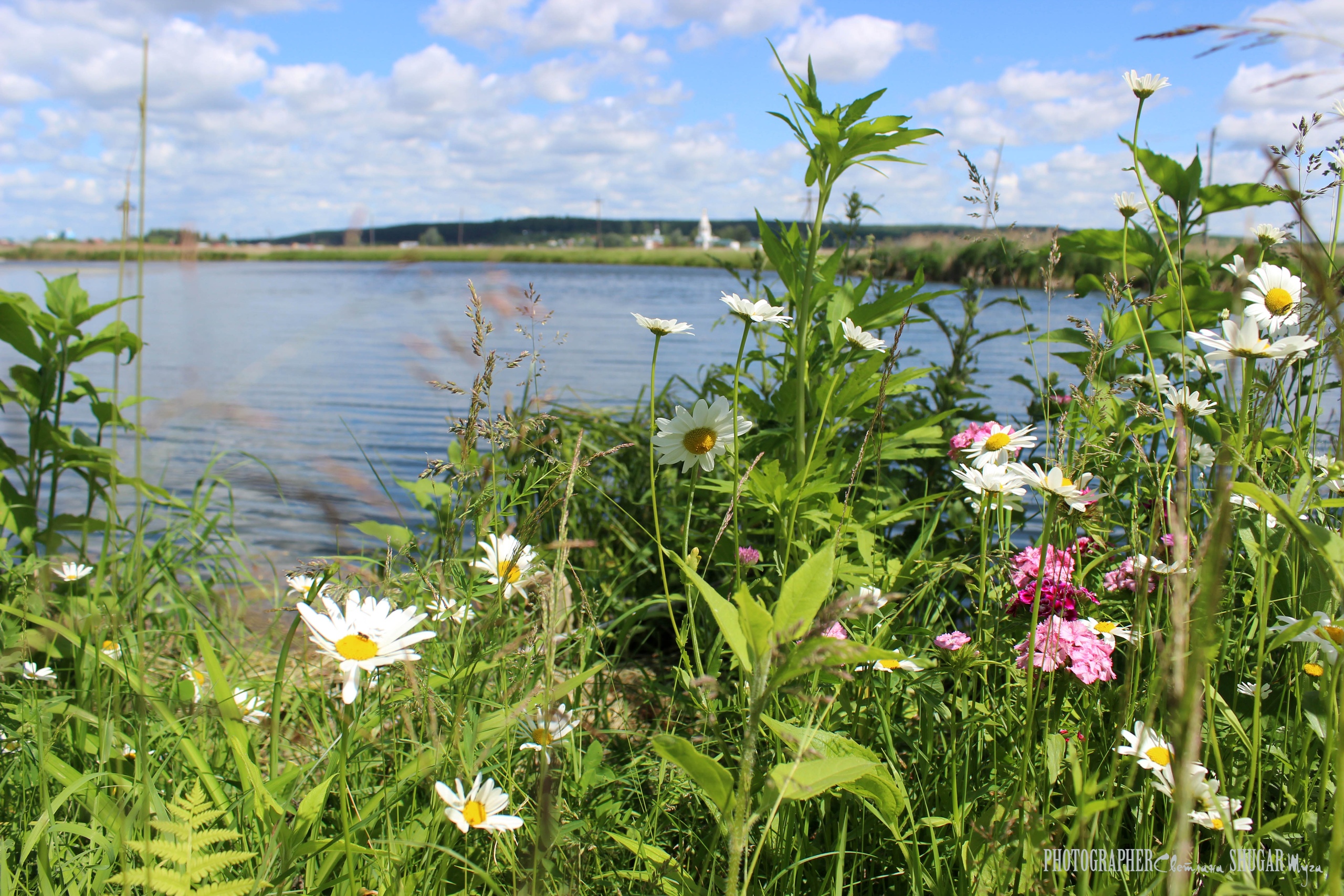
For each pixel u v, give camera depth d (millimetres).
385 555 2336
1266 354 1512
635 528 3498
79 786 1353
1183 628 902
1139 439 1950
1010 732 1582
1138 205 2484
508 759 1514
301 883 1333
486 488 1723
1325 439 2066
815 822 1659
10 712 1747
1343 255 1890
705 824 1644
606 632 2367
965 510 2840
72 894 1250
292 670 2244
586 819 1503
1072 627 1544
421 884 1321
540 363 1980
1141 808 1339
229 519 4559
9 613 2129
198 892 1079
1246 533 1510
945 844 1489
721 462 2098
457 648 1627
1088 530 1700
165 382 8914
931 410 3570
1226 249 2990
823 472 2357
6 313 2547
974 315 3541
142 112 1184
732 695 1729
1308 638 1323
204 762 1292
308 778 1495
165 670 2264
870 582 1938
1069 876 1269
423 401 8570
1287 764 1442
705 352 11719
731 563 2066
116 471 1733
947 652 1742
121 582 2451
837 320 2670
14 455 2592
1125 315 2482
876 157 2391
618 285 35219
